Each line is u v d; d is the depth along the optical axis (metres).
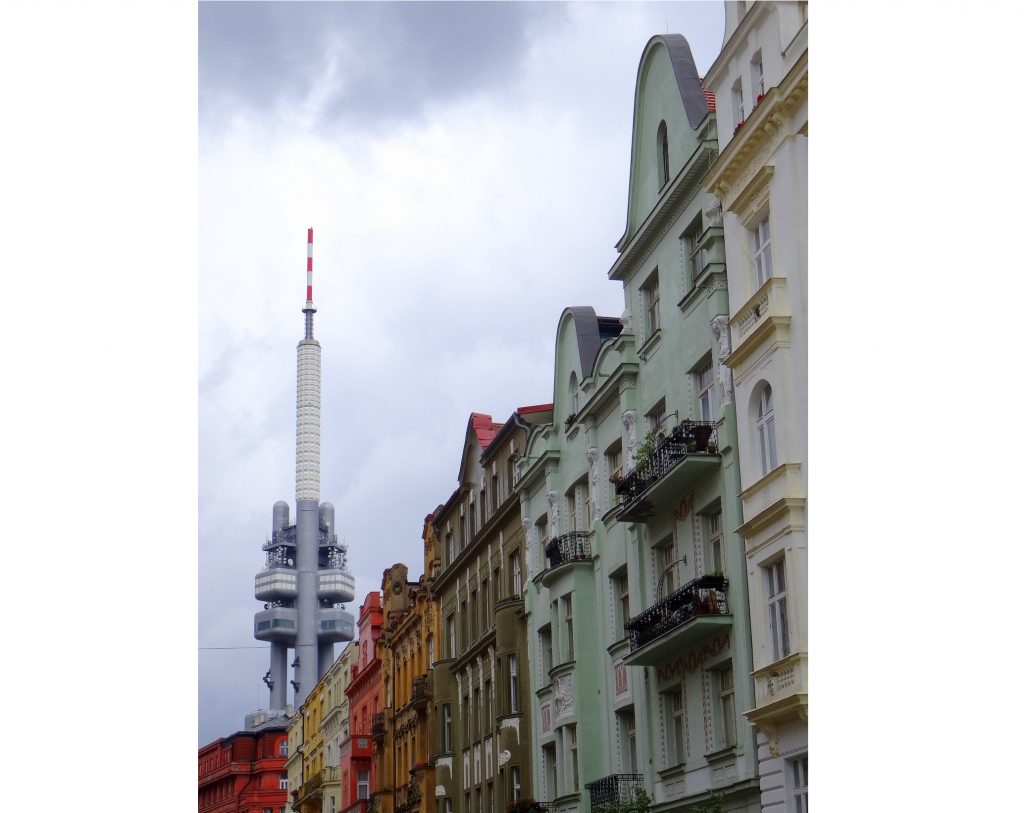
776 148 26.84
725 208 29.45
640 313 36.91
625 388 37.19
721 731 30.44
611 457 39.72
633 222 37.09
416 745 65.69
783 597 26.16
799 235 25.77
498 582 52.50
